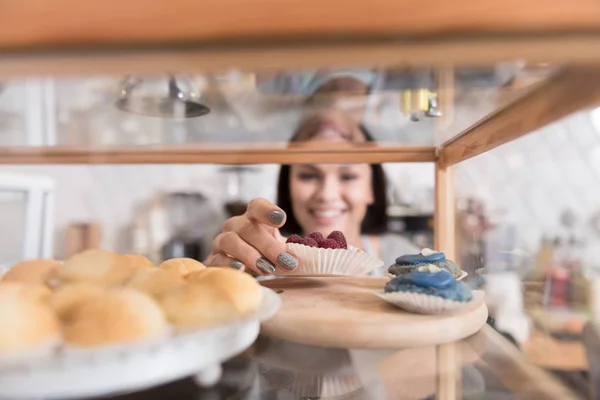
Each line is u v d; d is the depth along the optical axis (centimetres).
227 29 26
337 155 75
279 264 69
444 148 74
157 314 34
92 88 39
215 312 37
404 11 25
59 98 43
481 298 56
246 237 74
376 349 46
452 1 25
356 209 136
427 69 29
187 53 26
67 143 60
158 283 41
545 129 51
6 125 47
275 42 26
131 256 53
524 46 25
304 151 73
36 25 26
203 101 45
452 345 47
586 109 37
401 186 131
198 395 36
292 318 49
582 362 39
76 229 113
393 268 67
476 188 95
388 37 25
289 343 47
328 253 67
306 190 138
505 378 39
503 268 78
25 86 36
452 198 77
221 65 26
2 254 76
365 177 135
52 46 26
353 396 38
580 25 24
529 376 38
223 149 70
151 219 162
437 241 78
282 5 25
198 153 71
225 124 55
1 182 75
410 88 38
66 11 26
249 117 53
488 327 51
